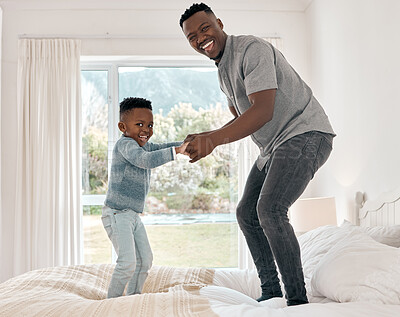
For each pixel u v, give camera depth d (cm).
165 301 151
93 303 153
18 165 398
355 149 310
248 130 161
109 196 199
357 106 307
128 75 428
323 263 186
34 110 402
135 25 415
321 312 141
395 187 255
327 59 366
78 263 395
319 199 330
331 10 355
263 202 173
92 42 413
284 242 169
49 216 396
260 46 172
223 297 171
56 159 400
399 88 251
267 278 196
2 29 409
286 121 180
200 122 345
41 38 408
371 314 139
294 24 423
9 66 409
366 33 293
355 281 166
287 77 180
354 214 310
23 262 395
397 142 253
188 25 178
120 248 192
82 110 426
